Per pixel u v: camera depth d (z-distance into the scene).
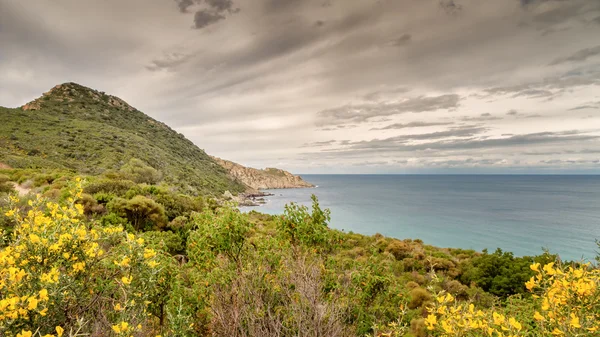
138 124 103.88
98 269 2.83
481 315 2.27
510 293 10.52
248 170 173.00
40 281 2.17
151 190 21.47
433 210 70.00
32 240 2.33
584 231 43.81
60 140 54.81
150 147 76.44
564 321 2.16
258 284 3.55
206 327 3.80
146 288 2.79
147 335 2.85
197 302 3.89
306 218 5.00
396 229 46.47
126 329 2.17
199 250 4.54
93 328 2.38
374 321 3.87
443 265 13.48
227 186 92.94
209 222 4.62
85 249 2.62
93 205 15.20
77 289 2.43
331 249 5.44
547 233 42.47
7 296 2.03
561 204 81.94
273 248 4.54
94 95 107.94
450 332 2.22
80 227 2.76
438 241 38.28
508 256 12.46
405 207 76.44
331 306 3.23
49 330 2.12
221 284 3.75
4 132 50.44
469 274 12.49
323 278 4.05
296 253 4.55
